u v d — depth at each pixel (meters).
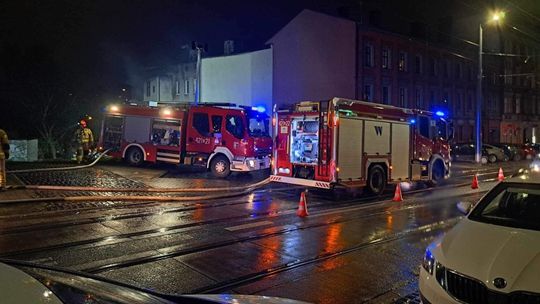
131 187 14.00
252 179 17.25
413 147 15.56
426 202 13.07
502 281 3.67
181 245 7.50
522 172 6.24
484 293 3.75
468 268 3.94
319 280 5.99
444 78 44.03
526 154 36.84
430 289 4.16
